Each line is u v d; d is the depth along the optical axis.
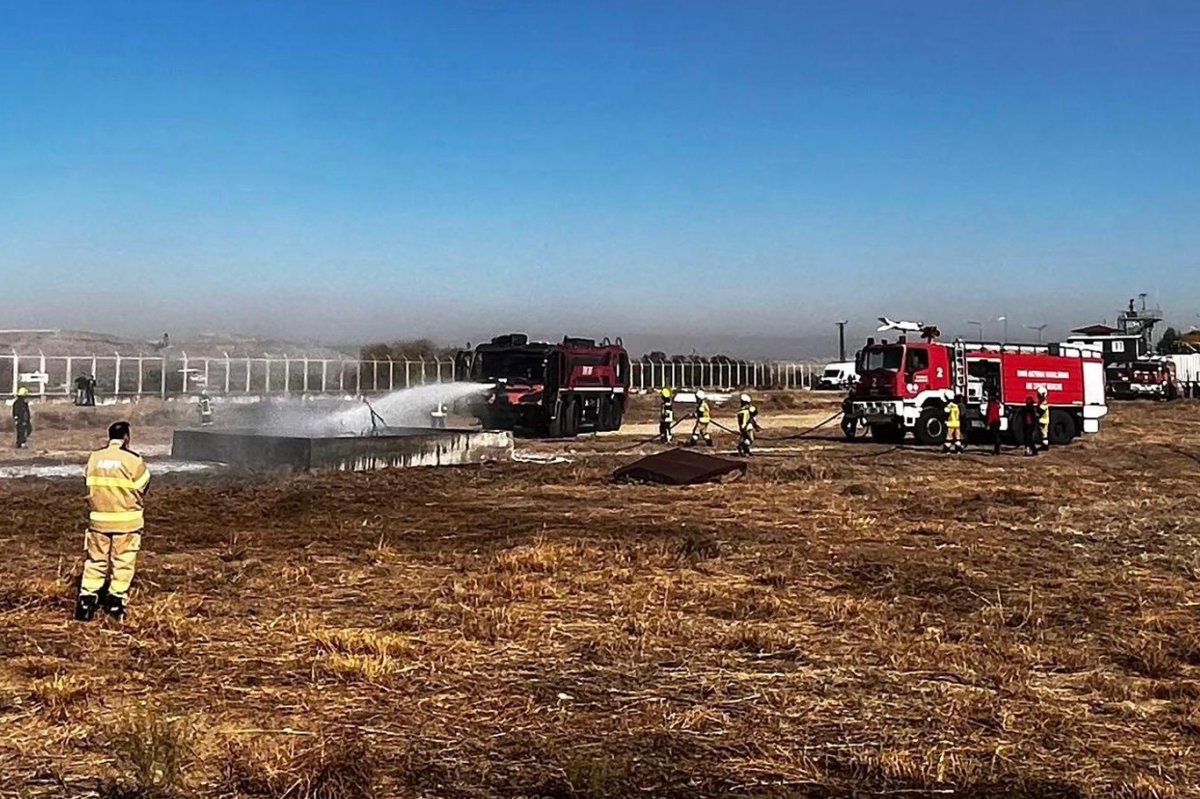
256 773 6.48
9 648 9.18
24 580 11.72
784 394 72.19
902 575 13.18
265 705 7.91
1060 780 6.73
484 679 8.65
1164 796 6.46
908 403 34.72
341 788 6.35
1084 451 34.53
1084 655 9.59
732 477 23.95
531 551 13.77
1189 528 17.41
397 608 11.10
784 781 6.66
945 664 9.26
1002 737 7.51
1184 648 9.88
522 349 37.03
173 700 7.96
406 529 16.36
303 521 17.08
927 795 6.50
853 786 6.62
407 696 8.19
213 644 9.55
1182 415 55.19
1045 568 13.88
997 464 29.47
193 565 13.20
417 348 64.19
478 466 26.05
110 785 6.32
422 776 6.63
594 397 38.94
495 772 6.72
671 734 7.45
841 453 32.03
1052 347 37.47
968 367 35.41
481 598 11.49
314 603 11.27
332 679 8.58
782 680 8.77
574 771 6.56
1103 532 16.94
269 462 24.58
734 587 12.34
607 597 11.68
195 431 26.20
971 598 12.05
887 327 35.50
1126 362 69.62
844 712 8.00
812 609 11.32
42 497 19.34
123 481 10.25
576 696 8.26
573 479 23.45
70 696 7.90
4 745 6.97
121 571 10.25
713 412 57.66
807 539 15.97
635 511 18.95
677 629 10.22
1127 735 7.60
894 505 20.12
